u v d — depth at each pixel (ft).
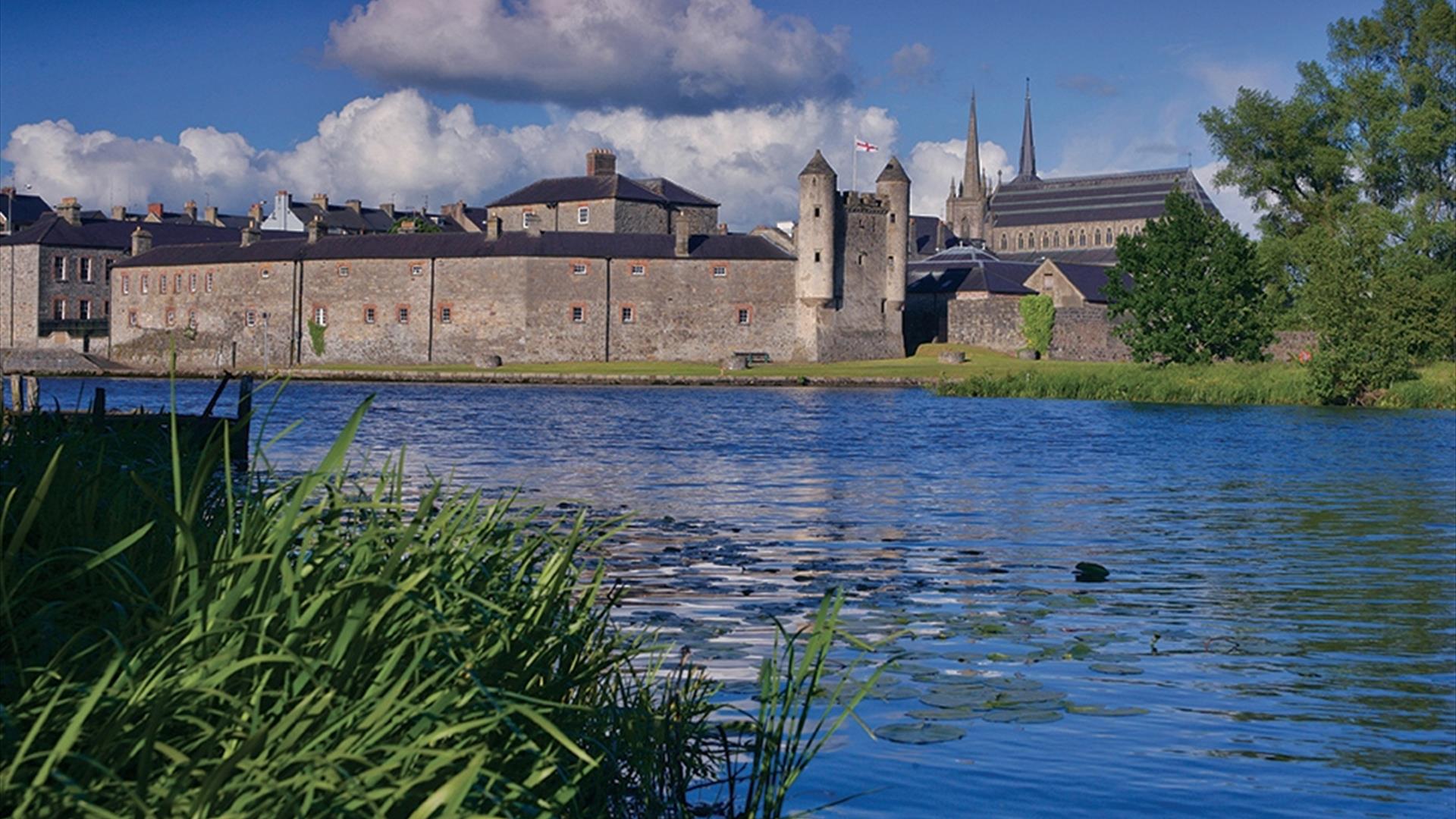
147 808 13.38
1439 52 269.64
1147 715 33.35
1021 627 44.86
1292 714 33.94
